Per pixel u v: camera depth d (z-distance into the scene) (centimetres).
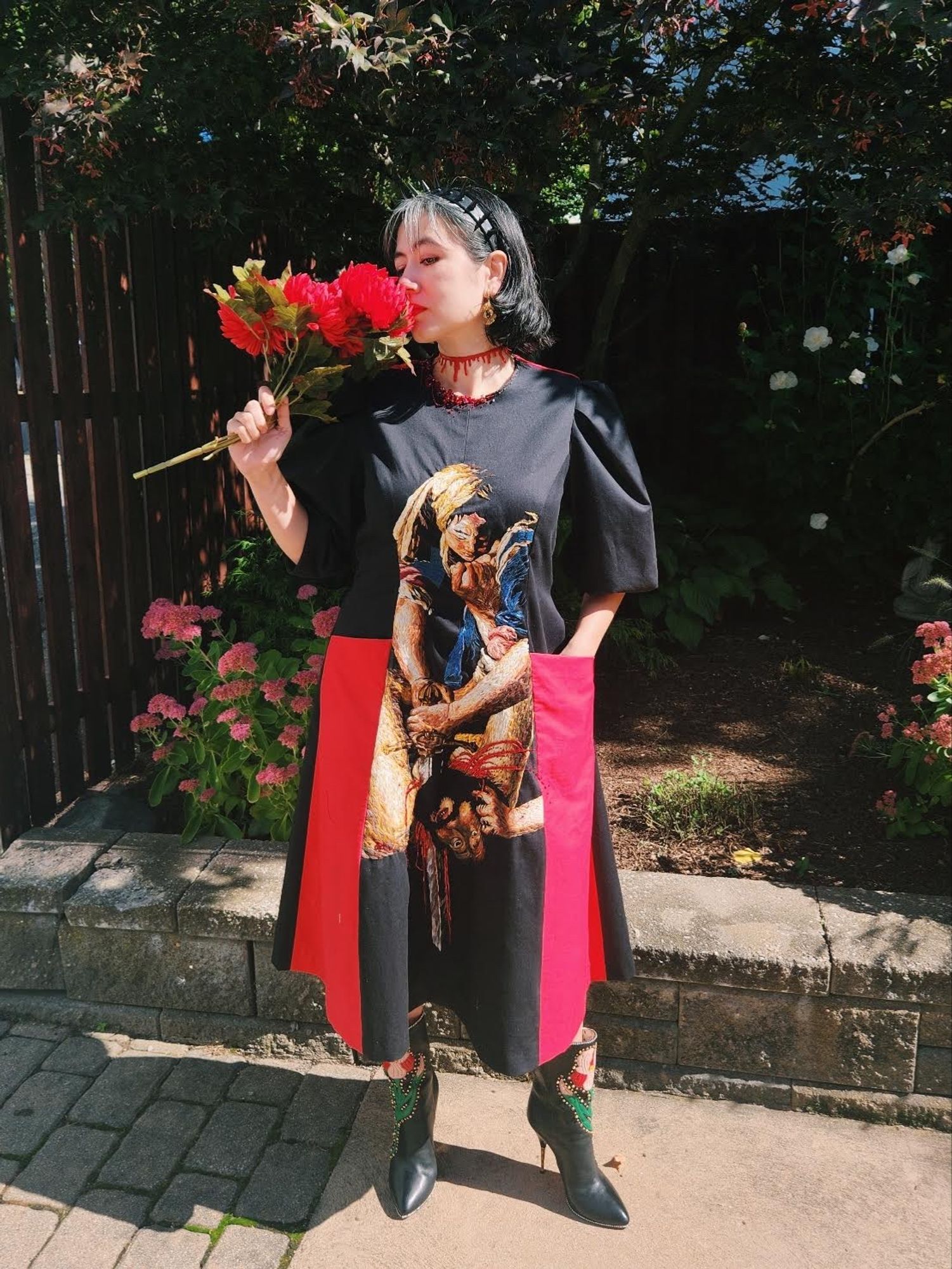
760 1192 208
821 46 274
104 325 338
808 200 436
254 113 317
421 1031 204
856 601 451
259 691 295
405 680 172
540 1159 217
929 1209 204
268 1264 193
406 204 170
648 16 252
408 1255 194
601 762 327
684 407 524
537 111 268
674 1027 233
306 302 157
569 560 189
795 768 318
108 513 342
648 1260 193
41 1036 254
